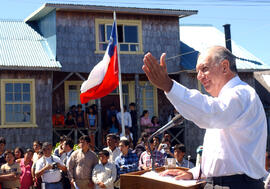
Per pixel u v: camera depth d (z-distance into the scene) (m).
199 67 2.87
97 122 19.92
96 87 14.02
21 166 11.58
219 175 2.78
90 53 19.55
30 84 18.34
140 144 11.30
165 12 20.23
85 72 19.38
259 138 2.73
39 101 18.33
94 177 10.12
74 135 18.84
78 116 18.88
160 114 22.02
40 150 11.61
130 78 21.88
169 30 21.03
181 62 20.84
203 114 2.49
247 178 2.73
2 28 20.73
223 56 2.80
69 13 19.44
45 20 20.36
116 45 14.20
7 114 18.00
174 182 2.96
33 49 19.27
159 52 20.75
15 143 17.89
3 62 17.75
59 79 20.62
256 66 21.42
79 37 19.47
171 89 2.46
